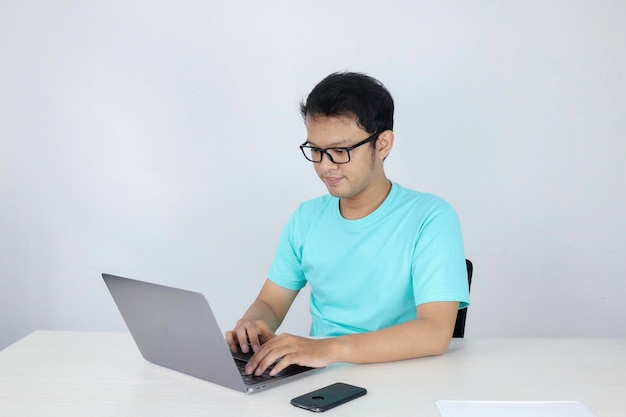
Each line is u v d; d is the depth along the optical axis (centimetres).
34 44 292
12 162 297
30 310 303
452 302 158
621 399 123
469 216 293
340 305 177
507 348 159
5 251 300
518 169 290
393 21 287
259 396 125
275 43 290
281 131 293
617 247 290
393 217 173
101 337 165
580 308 294
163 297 127
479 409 118
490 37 286
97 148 296
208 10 290
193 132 295
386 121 161
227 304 302
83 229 299
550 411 117
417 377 136
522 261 294
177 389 128
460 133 289
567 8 283
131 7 290
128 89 294
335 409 118
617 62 283
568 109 286
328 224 181
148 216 298
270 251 299
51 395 124
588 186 288
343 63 289
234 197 297
